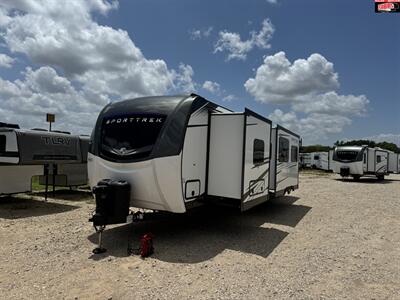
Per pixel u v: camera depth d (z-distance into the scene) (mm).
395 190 15109
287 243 5508
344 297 3441
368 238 6039
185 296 3287
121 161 4949
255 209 8961
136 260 4301
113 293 3281
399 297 3480
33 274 3725
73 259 4262
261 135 6379
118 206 4660
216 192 5602
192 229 6191
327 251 5117
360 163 19844
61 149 8711
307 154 38094
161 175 4652
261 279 3838
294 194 12727
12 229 5762
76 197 9758
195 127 5164
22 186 8617
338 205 10031
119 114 5348
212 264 4281
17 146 7434
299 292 3518
